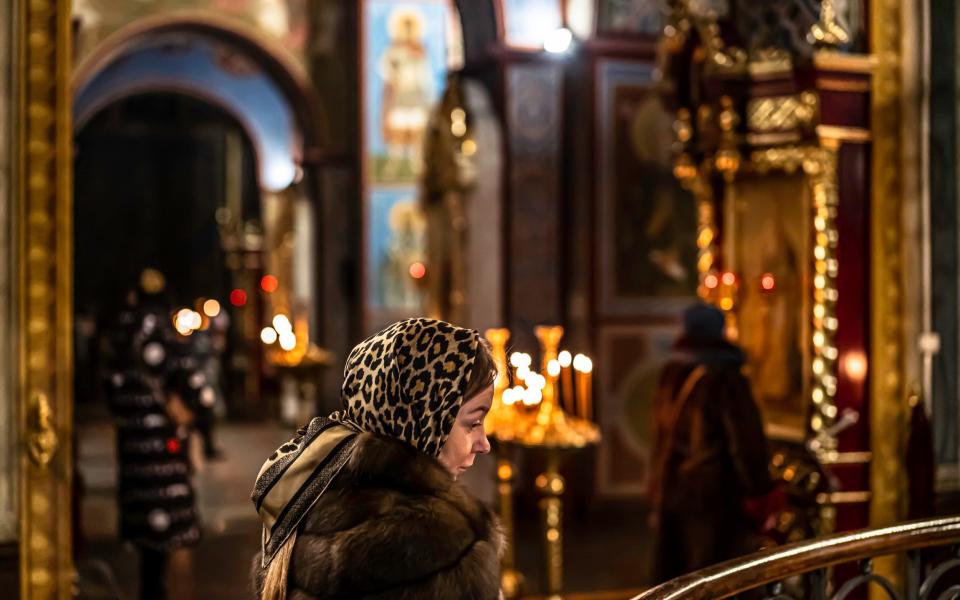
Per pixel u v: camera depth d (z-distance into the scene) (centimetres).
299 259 1216
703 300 523
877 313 473
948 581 451
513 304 784
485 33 803
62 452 384
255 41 1138
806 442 474
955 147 475
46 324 382
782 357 493
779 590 247
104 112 1959
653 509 489
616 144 783
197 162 2019
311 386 1089
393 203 1199
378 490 167
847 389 477
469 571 161
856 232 477
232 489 921
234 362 1623
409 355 177
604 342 782
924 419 465
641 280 791
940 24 473
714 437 462
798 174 483
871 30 469
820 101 464
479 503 171
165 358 555
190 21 1119
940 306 473
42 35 379
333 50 1166
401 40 1197
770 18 491
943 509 470
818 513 464
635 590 608
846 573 461
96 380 1703
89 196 1986
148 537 546
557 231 796
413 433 175
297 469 177
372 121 1195
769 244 498
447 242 779
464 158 752
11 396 380
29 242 380
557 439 490
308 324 1206
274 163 1411
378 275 1199
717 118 492
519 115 784
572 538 732
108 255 1998
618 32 781
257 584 182
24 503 380
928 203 472
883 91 470
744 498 463
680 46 512
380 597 158
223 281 2028
